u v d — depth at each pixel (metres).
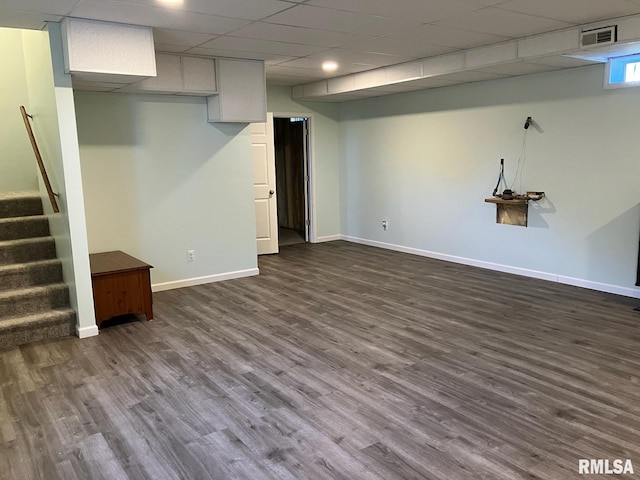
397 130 7.17
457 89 6.21
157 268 5.50
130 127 5.16
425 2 3.35
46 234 4.80
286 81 7.03
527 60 4.55
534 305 4.70
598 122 4.87
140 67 3.87
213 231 5.82
